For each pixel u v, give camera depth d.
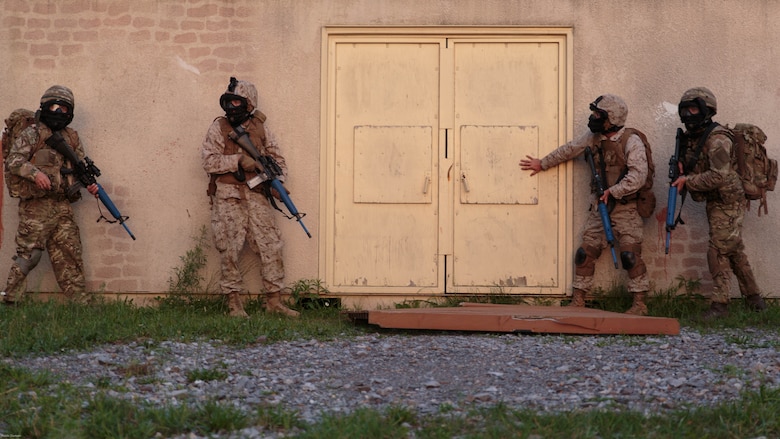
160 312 7.60
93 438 4.12
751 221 8.04
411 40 8.15
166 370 5.39
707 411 4.41
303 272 8.15
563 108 8.09
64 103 7.66
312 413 4.54
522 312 7.09
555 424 4.19
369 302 8.16
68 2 8.20
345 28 8.14
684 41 8.05
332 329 6.96
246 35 8.17
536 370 5.50
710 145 7.38
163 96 8.20
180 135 8.18
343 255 8.16
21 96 8.19
